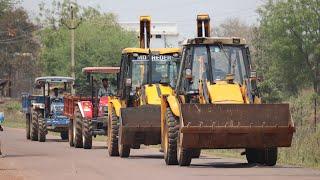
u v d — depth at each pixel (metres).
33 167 54.84
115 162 59.66
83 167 54.53
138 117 65.44
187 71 55.06
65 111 95.38
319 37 185.12
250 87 54.41
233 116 51.38
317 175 45.09
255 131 51.06
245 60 56.06
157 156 68.62
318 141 67.81
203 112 51.28
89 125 83.62
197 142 51.25
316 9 184.88
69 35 184.12
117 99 71.12
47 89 103.62
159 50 69.44
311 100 127.69
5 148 82.31
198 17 67.75
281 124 51.53
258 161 56.06
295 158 62.78
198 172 47.97
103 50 180.50
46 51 194.38
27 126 108.00
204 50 56.16
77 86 94.00
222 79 55.69
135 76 69.81
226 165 55.16
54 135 123.81
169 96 56.00
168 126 54.56
